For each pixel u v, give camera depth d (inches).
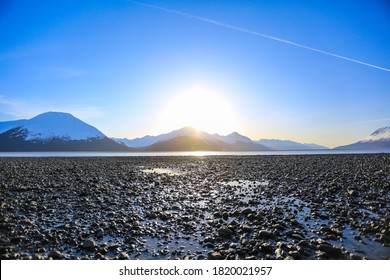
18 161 1659.7
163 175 932.6
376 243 318.0
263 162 1467.8
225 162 1545.3
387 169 956.6
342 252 290.8
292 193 590.9
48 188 649.0
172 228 373.4
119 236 344.5
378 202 497.4
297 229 361.7
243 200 538.9
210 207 486.6
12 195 571.8
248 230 356.2
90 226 378.3
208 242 321.7
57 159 1910.7
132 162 1582.2
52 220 406.0
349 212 434.9
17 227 368.8
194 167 1258.0
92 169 1112.8
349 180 731.4
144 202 526.3
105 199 546.9
